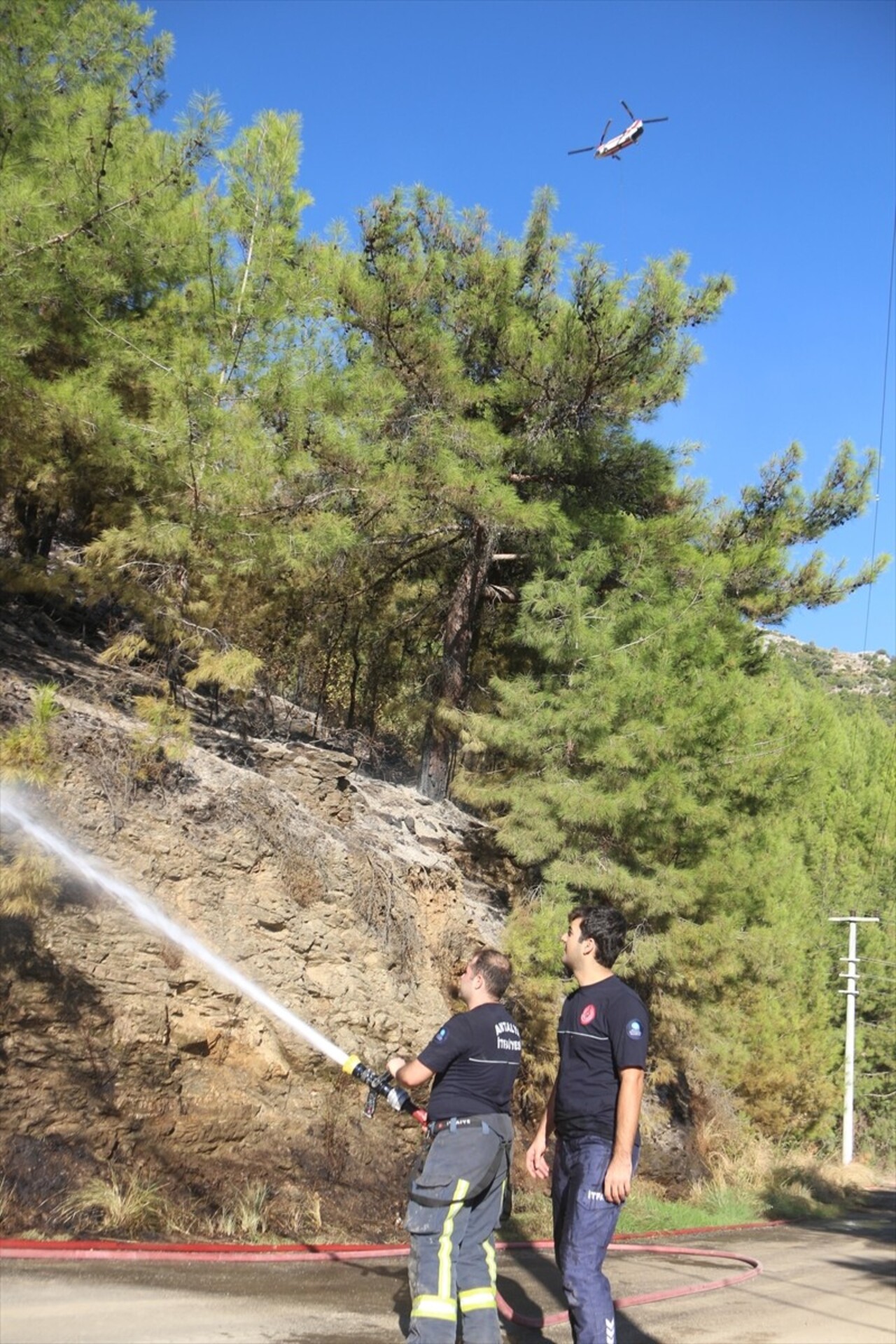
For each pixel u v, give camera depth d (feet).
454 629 58.23
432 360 51.42
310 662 61.21
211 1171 26.07
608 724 47.24
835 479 63.98
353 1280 20.07
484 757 57.41
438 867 43.78
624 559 54.70
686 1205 47.70
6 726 29.35
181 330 38.27
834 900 121.70
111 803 30.63
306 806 39.93
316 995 32.48
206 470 35.83
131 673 39.40
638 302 50.29
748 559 59.26
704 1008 55.01
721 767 52.16
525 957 44.14
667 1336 18.15
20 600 42.14
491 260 55.98
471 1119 14.42
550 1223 32.58
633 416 53.31
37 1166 22.71
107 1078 25.45
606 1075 14.30
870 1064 133.69
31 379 32.32
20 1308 15.10
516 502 48.96
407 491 47.60
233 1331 15.19
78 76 38.06
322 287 43.29
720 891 51.88
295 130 39.86
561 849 48.34
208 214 38.91
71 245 32.27
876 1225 52.70
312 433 43.55
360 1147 30.50
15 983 25.23
